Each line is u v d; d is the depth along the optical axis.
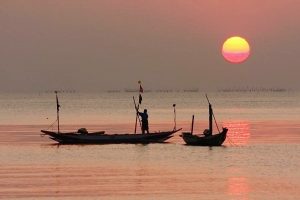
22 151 193.88
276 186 130.88
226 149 195.38
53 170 154.00
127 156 180.12
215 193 124.56
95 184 134.50
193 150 193.25
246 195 122.56
